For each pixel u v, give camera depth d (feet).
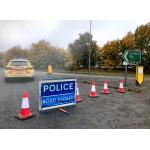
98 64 118.21
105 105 16.88
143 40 89.15
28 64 34.01
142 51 89.25
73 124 11.46
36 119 12.36
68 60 116.78
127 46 100.22
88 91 25.21
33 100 18.33
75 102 16.72
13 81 35.68
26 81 35.65
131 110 15.11
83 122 11.87
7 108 14.85
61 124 11.42
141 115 13.64
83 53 115.85
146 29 89.10
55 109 15.20
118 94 23.13
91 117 13.00
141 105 16.96
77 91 18.78
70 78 16.34
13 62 33.30
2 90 24.11
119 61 103.14
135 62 29.58
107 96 21.66
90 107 16.08
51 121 11.98
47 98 14.62
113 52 105.81
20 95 20.56
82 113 14.08
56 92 15.25
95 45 115.85
